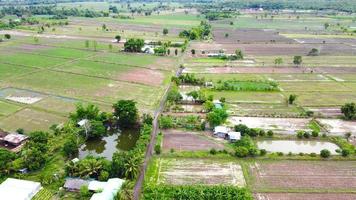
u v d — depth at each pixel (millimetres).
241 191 64438
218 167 75438
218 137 88375
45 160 73938
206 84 127875
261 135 89188
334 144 86812
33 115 98812
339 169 75750
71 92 118312
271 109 107062
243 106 109062
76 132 85750
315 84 132375
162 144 84250
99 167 70000
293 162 77875
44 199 63594
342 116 102688
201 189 64438
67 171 69938
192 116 97188
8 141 81688
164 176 71750
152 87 126000
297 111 106000
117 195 62094
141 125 94000
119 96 115750
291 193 67312
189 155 79250
